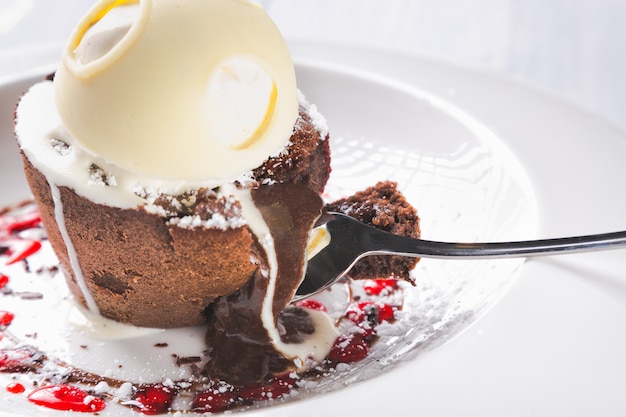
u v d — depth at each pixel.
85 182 0.33
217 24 0.32
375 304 0.36
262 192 0.33
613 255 0.34
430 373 0.31
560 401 0.30
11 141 0.41
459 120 0.41
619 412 0.30
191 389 0.33
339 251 0.34
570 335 0.32
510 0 0.55
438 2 0.54
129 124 0.31
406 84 0.43
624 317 0.32
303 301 0.36
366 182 0.41
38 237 0.39
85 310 0.36
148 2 0.31
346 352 0.34
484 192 0.39
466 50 0.50
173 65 0.31
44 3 0.50
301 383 0.33
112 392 0.33
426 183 0.40
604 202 0.37
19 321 0.35
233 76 0.32
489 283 0.35
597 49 0.50
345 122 0.43
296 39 0.45
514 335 0.32
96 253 0.34
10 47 0.47
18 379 0.33
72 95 0.32
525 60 0.49
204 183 0.32
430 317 0.35
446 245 0.34
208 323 0.35
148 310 0.35
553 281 0.33
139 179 0.33
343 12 0.53
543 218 0.36
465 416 0.30
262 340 0.34
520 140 0.40
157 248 0.33
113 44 0.32
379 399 0.31
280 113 0.33
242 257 0.33
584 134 0.40
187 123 0.31
